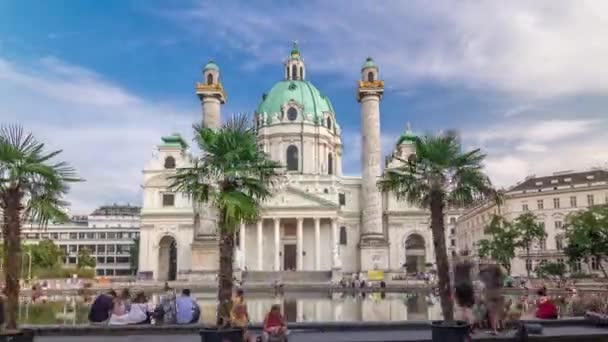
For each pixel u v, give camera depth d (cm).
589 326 2183
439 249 1880
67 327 2097
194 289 6650
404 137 10381
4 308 1788
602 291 5406
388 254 8900
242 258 9750
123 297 2394
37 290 6028
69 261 16625
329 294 6094
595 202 9262
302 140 11212
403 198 2089
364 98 8738
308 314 3459
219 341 1590
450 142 2006
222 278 1780
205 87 7975
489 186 2025
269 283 8044
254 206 1861
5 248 1677
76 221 17850
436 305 4259
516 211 10100
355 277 8350
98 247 16812
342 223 10675
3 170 1661
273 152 11256
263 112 11694
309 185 10744
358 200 11038
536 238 8738
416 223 10350
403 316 3281
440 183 1961
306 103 11712
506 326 1966
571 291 5303
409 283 7638
